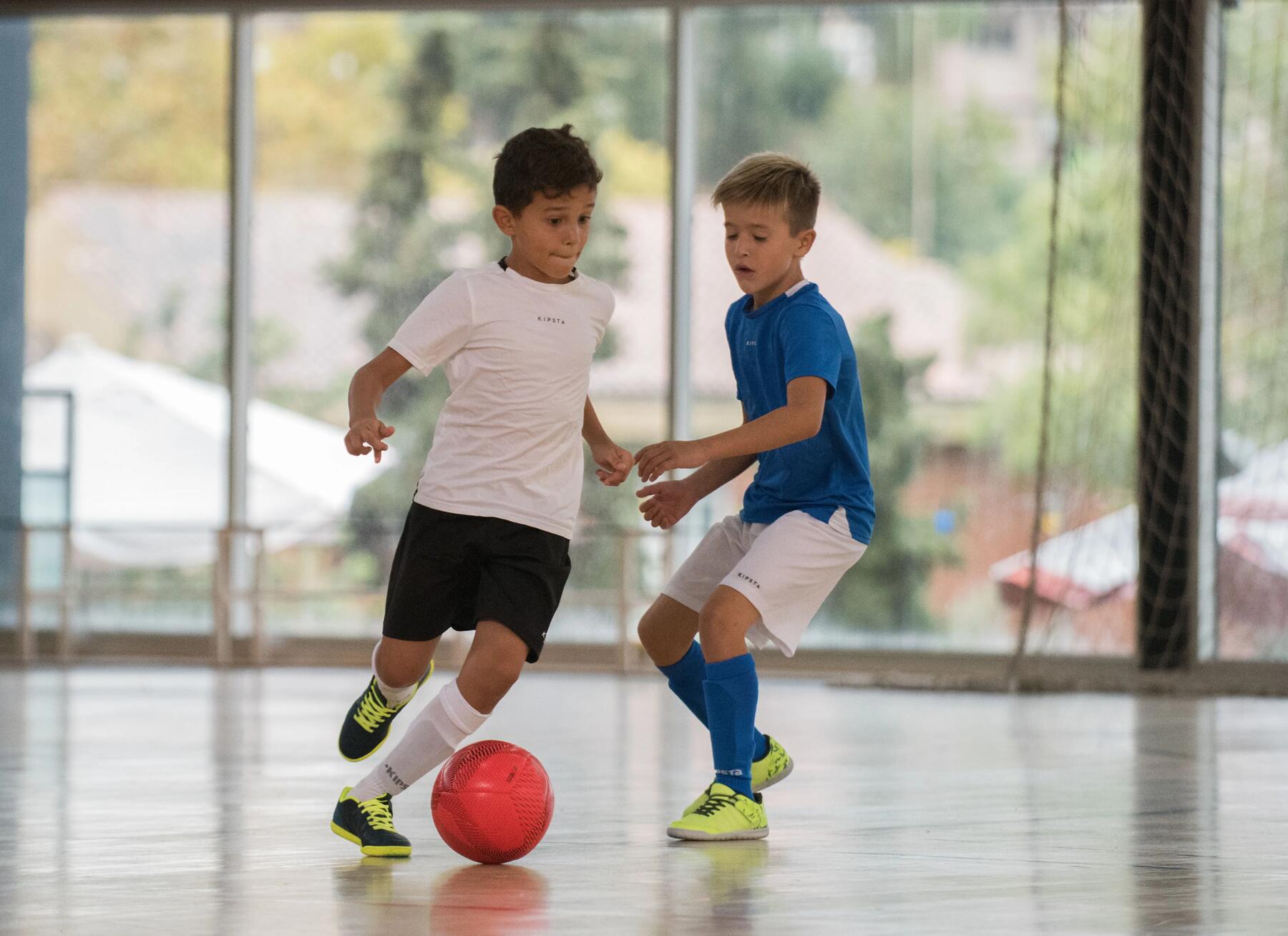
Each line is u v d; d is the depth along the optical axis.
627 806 8.89
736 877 6.57
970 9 20.14
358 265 21.48
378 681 7.57
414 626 7.28
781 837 7.74
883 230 20.33
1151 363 19.47
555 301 7.31
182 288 21.70
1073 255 19.77
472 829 6.80
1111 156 19.69
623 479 7.75
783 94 20.61
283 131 21.58
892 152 20.33
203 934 5.43
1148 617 19.45
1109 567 19.61
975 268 20.14
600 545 20.80
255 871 6.73
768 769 8.36
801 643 20.38
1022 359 20.00
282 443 21.56
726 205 7.89
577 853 7.23
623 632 20.12
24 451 21.88
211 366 21.67
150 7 21.62
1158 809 8.88
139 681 18.67
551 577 7.22
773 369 7.91
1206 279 19.53
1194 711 15.72
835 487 7.88
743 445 7.31
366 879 6.54
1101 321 19.69
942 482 20.12
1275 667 19.12
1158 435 19.47
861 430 8.06
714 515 20.67
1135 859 7.12
